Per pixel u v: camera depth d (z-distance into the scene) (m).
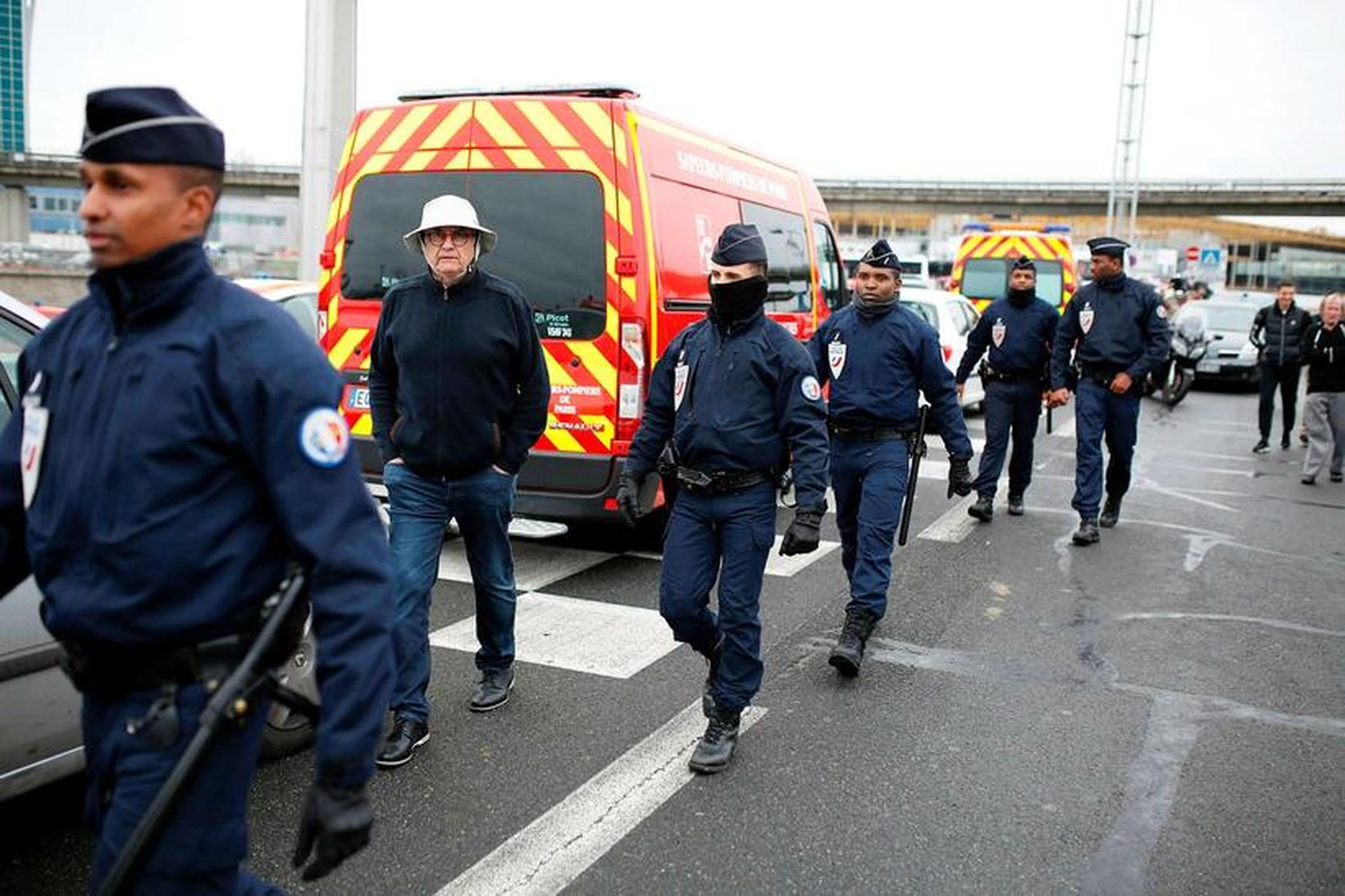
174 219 1.76
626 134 5.89
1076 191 59.06
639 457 3.93
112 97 1.72
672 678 4.58
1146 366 7.23
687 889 3.00
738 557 3.71
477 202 6.08
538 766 3.73
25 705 2.84
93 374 1.79
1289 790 3.69
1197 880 3.12
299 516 1.77
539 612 5.45
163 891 1.81
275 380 1.76
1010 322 7.77
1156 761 3.90
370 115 6.33
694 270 6.48
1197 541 7.46
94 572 1.77
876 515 4.89
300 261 11.52
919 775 3.74
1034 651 5.07
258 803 3.40
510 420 3.94
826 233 9.33
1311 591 6.24
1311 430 10.10
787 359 3.70
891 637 5.23
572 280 5.95
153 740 1.78
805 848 3.23
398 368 3.85
